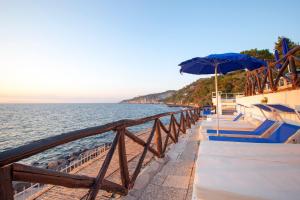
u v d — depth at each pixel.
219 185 1.49
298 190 1.42
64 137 1.23
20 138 21.83
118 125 2.12
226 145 2.66
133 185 2.62
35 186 3.33
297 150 2.41
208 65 5.21
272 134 3.83
